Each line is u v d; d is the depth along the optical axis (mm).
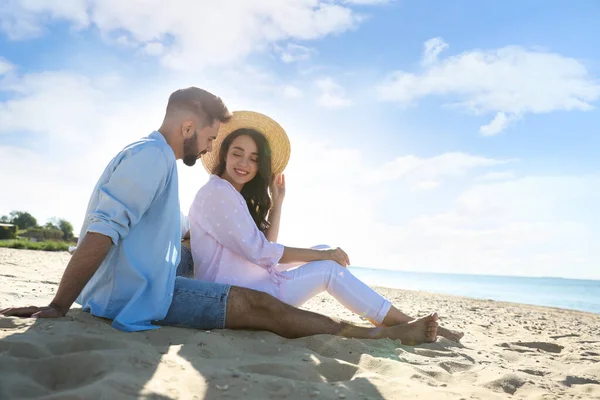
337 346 2682
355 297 3203
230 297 2840
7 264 8648
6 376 1672
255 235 3189
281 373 2094
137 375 1790
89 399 1537
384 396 1904
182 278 2932
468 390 2164
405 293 15547
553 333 5223
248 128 3541
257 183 3549
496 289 38094
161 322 2803
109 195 2551
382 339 3025
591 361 3256
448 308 9102
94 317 2676
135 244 2672
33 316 2430
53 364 1829
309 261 3285
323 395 1845
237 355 2311
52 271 7773
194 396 1710
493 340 4105
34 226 58281
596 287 49781
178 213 2852
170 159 2730
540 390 2342
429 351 2932
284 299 3162
